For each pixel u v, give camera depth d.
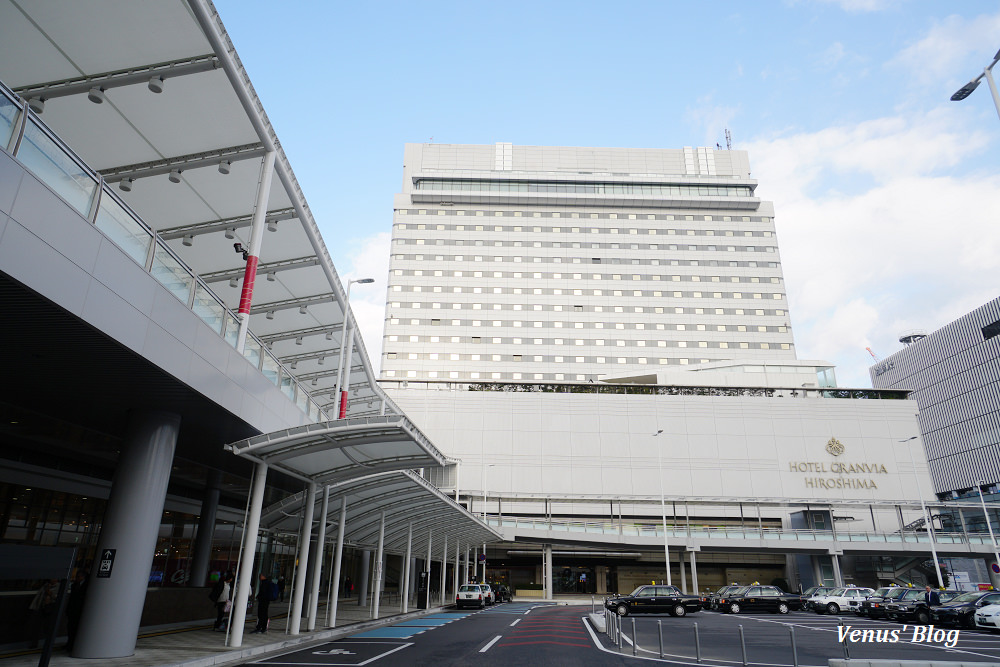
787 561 59.09
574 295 88.25
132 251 10.86
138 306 10.72
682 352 85.81
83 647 11.66
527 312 86.81
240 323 15.36
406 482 20.34
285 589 32.16
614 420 65.44
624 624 24.47
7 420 14.77
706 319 88.06
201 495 25.11
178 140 15.58
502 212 93.06
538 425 65.44
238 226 18.67
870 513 60.75
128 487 13.11
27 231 8.12
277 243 20.09
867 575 56.25
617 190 97.56
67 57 13.11
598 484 62.97
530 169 104.75
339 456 15.89
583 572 61.31
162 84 13.73
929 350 124.25
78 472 19.14
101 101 13.77
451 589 57.53
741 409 65.69
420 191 92.62
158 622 16.81
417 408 66.44
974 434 111.38
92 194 9.75
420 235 90.88
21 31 12.38
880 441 64.06
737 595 34.88
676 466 63.56
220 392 13.81
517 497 62.59
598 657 14.25
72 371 11.50
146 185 16.81
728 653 15.23
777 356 86.31
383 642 17.05
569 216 93.56
